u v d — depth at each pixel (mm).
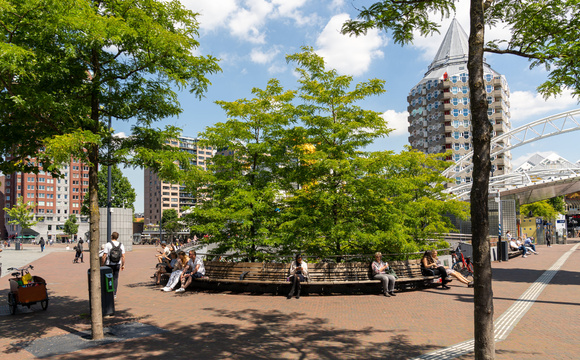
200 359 6297
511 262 23641
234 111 14406
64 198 144500
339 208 14344
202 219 14414
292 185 15250
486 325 4465
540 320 8766
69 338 7574
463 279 14023
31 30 6793
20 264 26328
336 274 12922
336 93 14250
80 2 6629
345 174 13453
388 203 15141
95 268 7602
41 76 7070
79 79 7910
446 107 97250
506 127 97125
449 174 74812
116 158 8336
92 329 7473
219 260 15461
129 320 9109
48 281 16594
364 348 6820
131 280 16891
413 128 109375
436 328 8203
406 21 6934
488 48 6586
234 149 14773
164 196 168625
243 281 13031
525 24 6438
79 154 6855
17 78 6824
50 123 7453
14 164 7988
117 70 8609
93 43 6867
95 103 8180
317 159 13125
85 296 12586
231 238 14406
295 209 14094
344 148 14148
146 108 9062
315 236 14188
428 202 19484
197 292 13461
